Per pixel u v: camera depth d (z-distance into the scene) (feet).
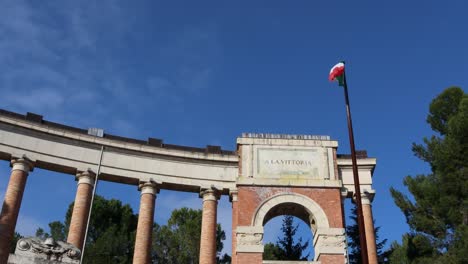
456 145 118.73
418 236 120.06
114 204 193.06
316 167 116.16
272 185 112.57
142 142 126.52
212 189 122.11
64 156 118.42
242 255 103.71
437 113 132.98
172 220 209.97
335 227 107.65
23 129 116.78
